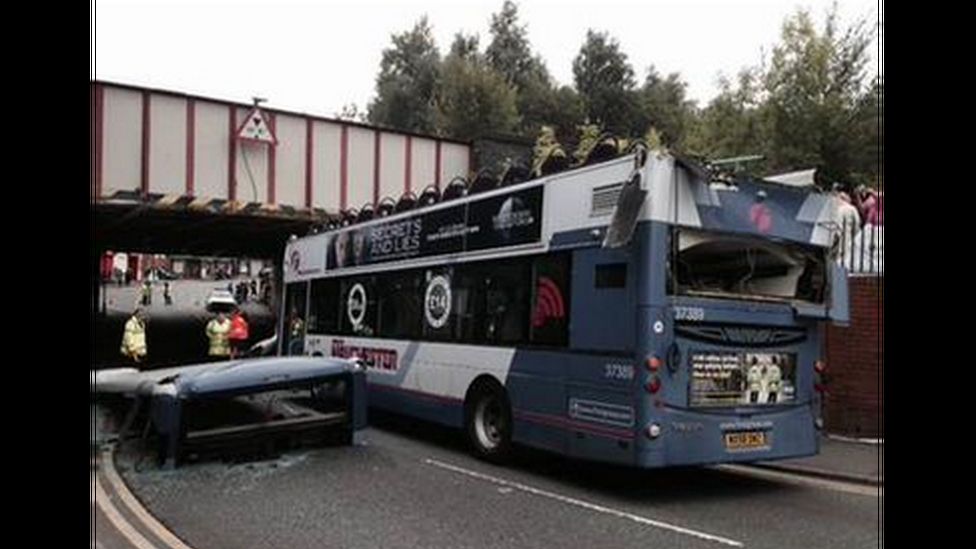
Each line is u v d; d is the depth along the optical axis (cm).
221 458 1014
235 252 3638
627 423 812
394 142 2506
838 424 1234
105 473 941
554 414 908
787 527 736
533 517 762
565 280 904
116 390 1129
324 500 822
